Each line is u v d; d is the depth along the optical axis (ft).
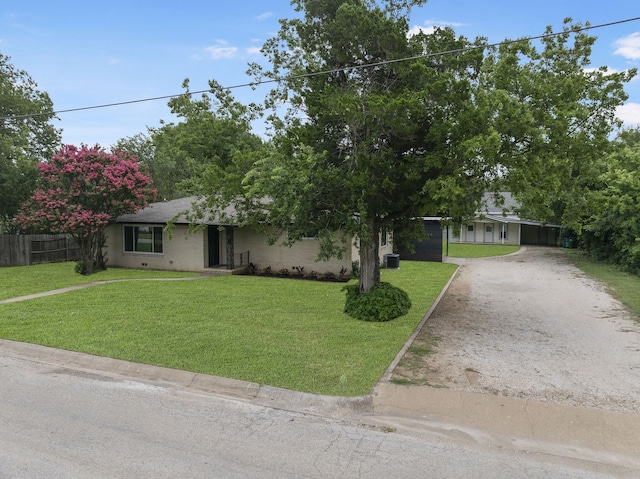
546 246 110.73
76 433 15.35
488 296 42.86
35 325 29.43
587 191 30.17
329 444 14.93
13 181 65.98
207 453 14.10
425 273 58.80
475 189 26.99
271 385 19.56
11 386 19.86
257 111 35.60
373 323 30.99
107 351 24.00
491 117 26.76
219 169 34.24
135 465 13.24
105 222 55.36
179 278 53.21
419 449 14.70
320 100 28.96
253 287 46.16
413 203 30.09
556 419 16.80
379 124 28.37
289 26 33.58
